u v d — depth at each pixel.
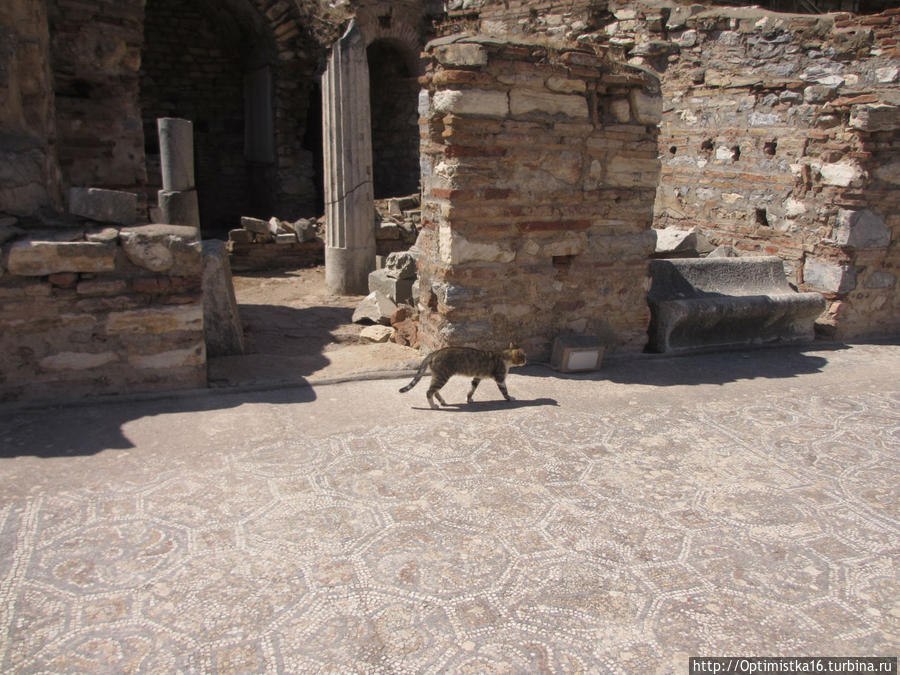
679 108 10.09
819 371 6.82
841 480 4.48
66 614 3.00
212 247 6.75
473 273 6.13
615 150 6.44
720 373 6.67
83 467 4.30
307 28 14.72
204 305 6.56
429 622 3.01
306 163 15.91
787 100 8.53
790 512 4.06
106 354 5.31
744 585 3.35
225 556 3.44
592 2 10.98
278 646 2.84
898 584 3.39
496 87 5.75
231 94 17.16
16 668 2.69
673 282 7.62
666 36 10.11
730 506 4.11
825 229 8.00
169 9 16.08
